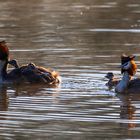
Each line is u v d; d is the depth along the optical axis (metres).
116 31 29.08
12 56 23.25
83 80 19.95
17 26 30.52
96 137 14.13
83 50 24.42
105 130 14.66
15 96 18.31
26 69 20.67
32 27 30.20
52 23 31.25
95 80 19.95
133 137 14.11
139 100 17.69
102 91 18.77
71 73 20.73
